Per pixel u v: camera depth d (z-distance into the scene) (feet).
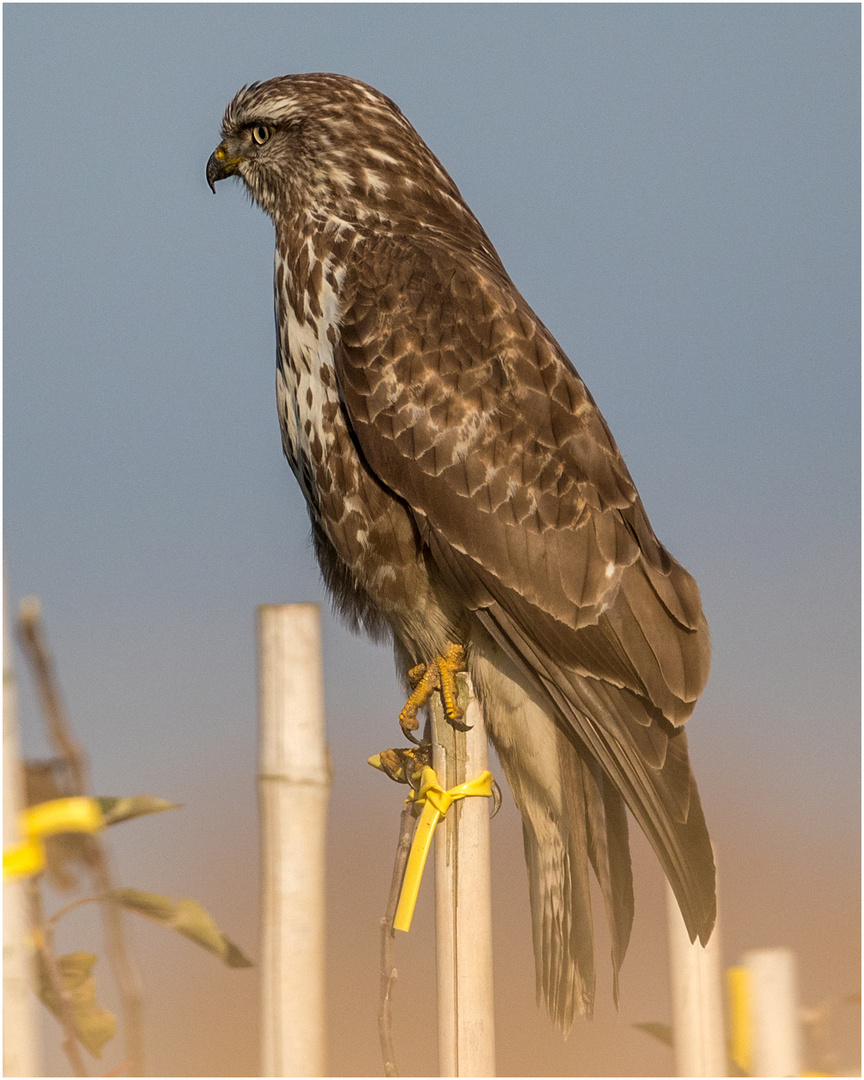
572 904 28.89
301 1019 20.90
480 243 33.96
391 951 24.63
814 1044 23.94
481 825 24.90
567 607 29.07
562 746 29.22
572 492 29.71
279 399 33.35
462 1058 24.31
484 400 30.22
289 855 21.06
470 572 29.81
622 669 28.50
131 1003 16.47
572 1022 28.58
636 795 27.78
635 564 29.17
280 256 33.53
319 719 21.35
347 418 31.37
